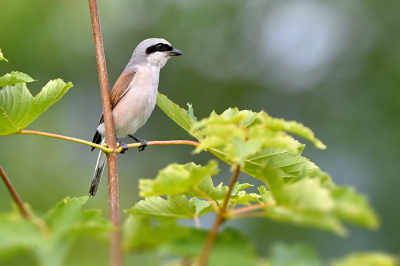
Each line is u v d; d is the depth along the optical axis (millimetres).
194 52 17938
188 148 16281
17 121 4523
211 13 18281
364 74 17031
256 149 2211
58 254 1808
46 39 15422
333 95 17047
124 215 14531
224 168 15273
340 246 10180
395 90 16312
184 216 3451
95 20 4926
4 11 14977
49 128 14188
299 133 2445
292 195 2037
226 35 18016
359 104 16516
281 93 17516
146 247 1984
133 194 15195
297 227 10594
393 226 10914
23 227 1854
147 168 15930
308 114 17062
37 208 12211
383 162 14703
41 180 12898
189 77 17656
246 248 2010
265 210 2137
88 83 16234
